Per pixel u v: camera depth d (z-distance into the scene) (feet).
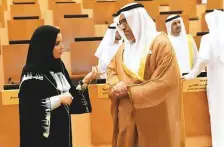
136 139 7.72
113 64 8.05
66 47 19.66
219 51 11.55
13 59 15.72
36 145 6.98
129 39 7.85
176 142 7.61
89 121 10.80
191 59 15.74
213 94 11.39
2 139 10.15
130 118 7.56
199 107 11.35
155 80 7.29
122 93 7.38
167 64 7.31
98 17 22.61
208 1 24.64
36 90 7.01
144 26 7.60
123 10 7.60
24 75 7.07
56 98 7.06
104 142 10.85
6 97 10.07
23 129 6.98
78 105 7.94
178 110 7.55
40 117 6.96
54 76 7.25
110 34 15.84
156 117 7.47
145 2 23.00
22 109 6.98
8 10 23.38
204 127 11.45
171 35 15.99
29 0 24.04
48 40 7.03
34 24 19.17
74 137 10.72
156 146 7.58
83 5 24.07
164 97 7.36
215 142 11.37
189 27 21.74
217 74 11.56
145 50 7.52
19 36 19.07
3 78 15.97
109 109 10.77
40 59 7.07
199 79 11.34
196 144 11.39
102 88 10.65
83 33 19.86
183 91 11.21
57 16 21.91
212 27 11.94
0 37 17.44
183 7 24.29
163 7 24.70
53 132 7.16
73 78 16.16
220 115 11.46
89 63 17.03
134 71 7.54
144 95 7.29
